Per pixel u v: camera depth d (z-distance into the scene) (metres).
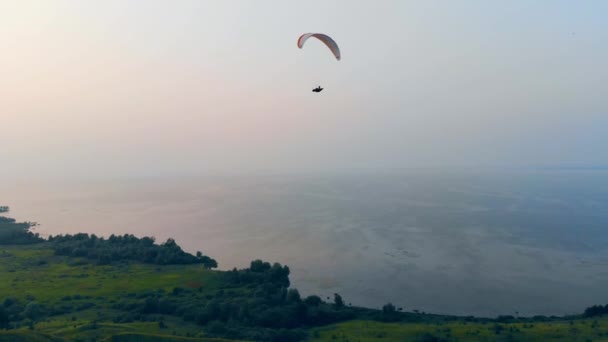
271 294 128.00
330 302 137.50
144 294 132.50
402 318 114.38
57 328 98.06
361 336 98.12
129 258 188.12
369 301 139.12
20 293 134.00
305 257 197.88
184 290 137.62
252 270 157.50
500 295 142.25
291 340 97.19
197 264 183.12
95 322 103.56
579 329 95.56
